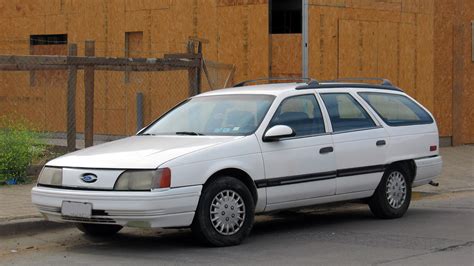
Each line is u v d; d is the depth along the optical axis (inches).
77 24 848.9
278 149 333.4
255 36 722.2
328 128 358.3
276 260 290.2
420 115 409.4
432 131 410.0
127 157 303.4
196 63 541.0
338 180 357.1
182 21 768.3
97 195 293.9
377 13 759.7
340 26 729.0
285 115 345.1
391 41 774.5
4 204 401.4
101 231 348.2
